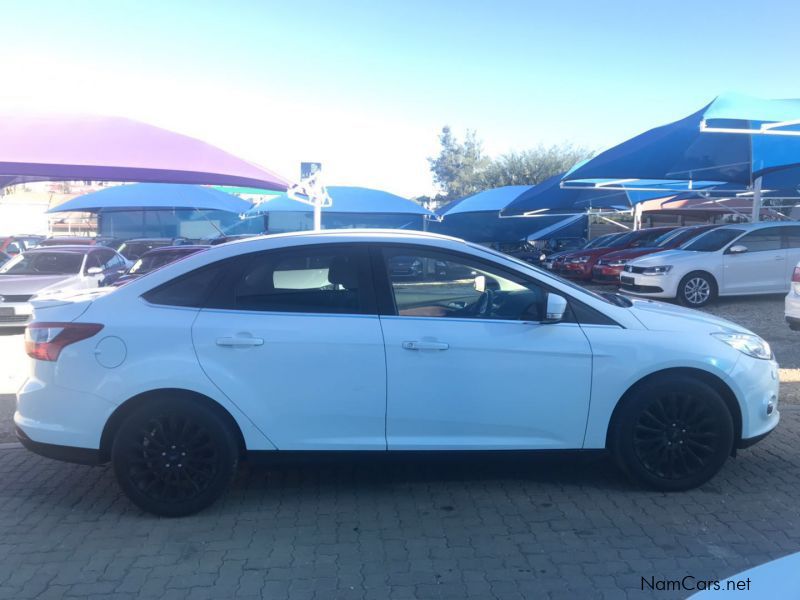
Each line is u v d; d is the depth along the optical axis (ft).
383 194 80.89
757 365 15.07
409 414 14.23
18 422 14.38
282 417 14.07
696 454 14.85
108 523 14.21
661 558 12.39
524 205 79.41
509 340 14.30
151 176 36.32
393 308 14.51
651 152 46.03
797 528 13.48
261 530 13.79
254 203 78.64
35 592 11.53
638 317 15.03
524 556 12.57
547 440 14.56
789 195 84.74
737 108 33.96
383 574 12.00
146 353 13.85
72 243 56.90
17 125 31.14
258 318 14.19
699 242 46.24
